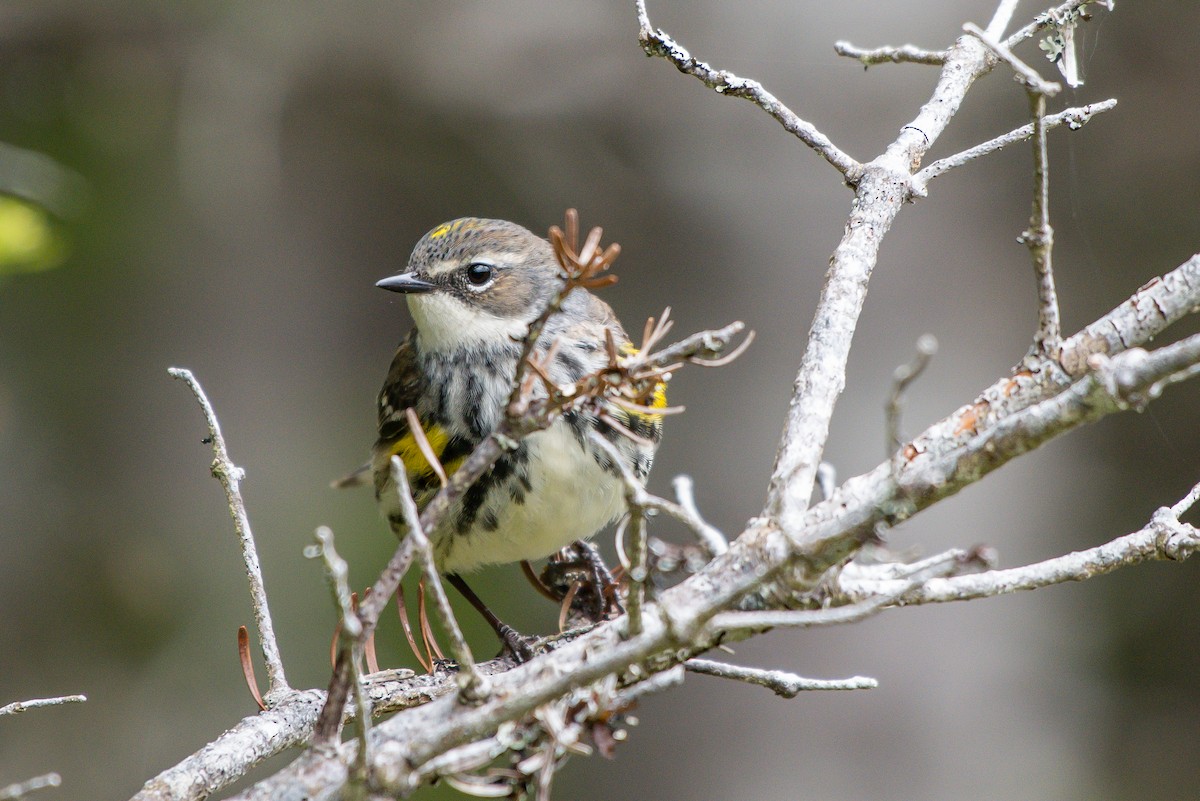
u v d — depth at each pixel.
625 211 13.28
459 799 11.39
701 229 12.76
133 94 15.14
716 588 3.72
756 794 11.62
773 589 4.10
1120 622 14.30
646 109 13.24
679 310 12.77
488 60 14.10
